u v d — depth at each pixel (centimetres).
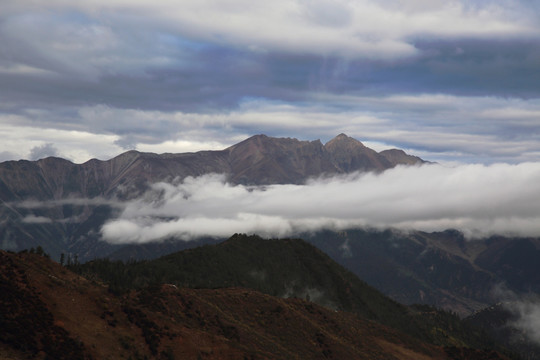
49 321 13425
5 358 11394
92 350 13262
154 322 16188
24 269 15112
